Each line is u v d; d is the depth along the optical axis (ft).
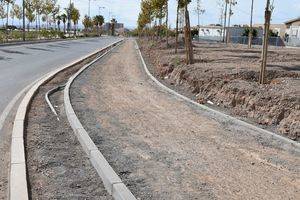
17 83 41.27
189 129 24.97
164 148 20.83
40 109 29.60
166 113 29.58
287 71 40.24
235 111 30.14
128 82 46.47
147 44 139.33
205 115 29.14
